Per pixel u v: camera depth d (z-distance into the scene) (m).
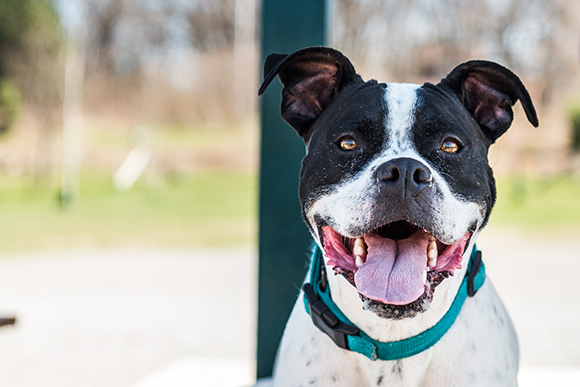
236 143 25.98
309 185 2.50
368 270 2.23
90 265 9.95
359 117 2.41
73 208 16.14
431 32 31.22
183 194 18.56
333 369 2.50
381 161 2.28
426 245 2.29
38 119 24.69
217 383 4.39
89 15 33.34
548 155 22.41
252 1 35.19
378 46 31.22
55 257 10.57
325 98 2.75
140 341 5.93
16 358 5.41
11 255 10.73
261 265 3.75
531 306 7.39
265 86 2.52
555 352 5.54
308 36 3.72
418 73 30.67
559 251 11.27
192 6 37.62
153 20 35.00
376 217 2.16
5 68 24.75
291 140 3.73
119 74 32.34
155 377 4.54
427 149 2.36
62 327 6.43
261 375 3.75
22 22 24.66
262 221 3.75
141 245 11.74
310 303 2.53
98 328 6.39
